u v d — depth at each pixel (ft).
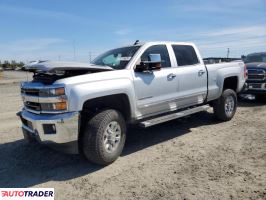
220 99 24.50
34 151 18.65
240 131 22.11
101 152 15.29
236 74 25.73
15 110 35.06
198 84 22.08
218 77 23.99
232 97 25.25
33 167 16.17
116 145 16.26
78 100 14.44
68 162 16.75
